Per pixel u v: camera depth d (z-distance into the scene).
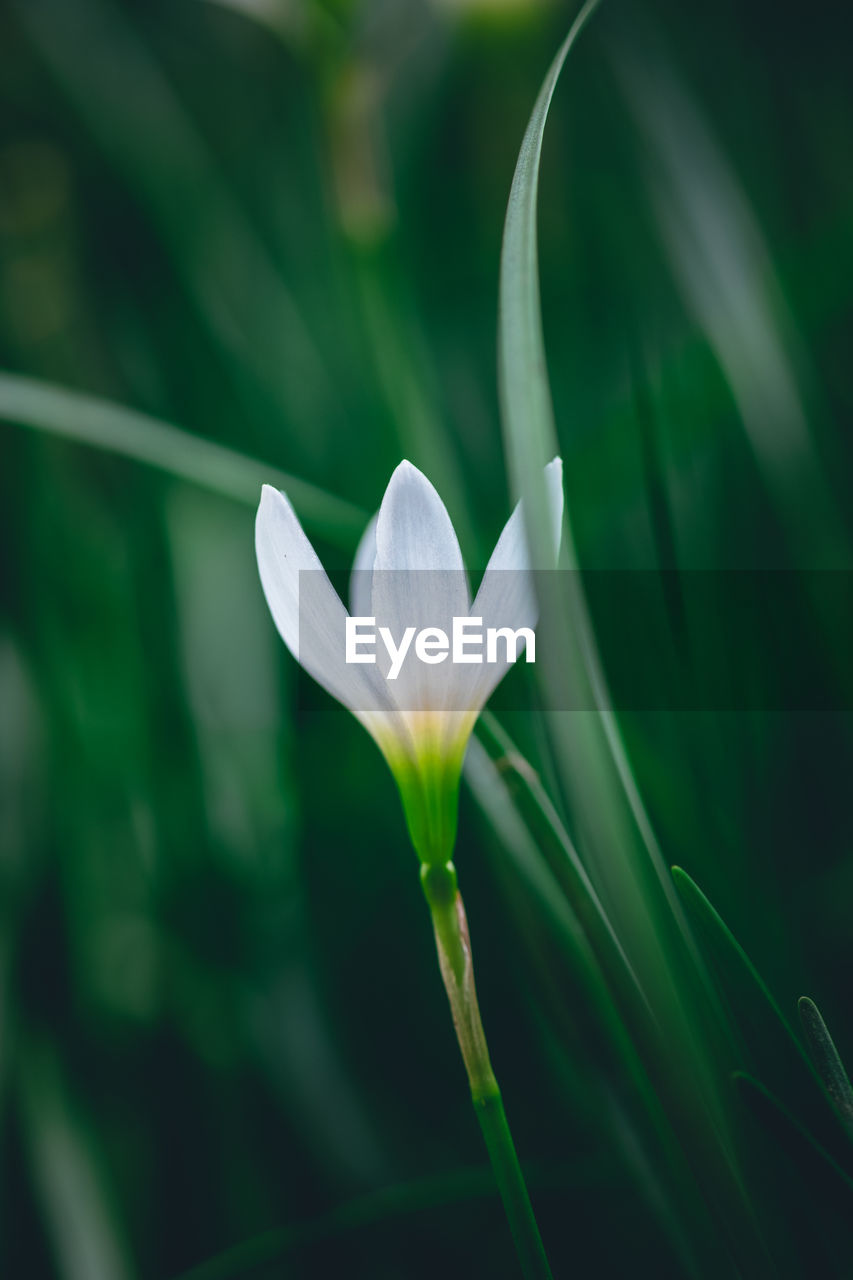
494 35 0.65
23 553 0.51
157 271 0.65
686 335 0.45
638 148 0.50
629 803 0.27
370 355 0.55
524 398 0.25
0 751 0.48
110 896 0.48
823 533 0.37
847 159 0.54
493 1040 0.40
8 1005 0.41
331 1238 0.35
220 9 0.76
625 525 0.39
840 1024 0.33
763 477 0.38
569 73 0.61
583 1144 0.36
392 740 0.26
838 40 0.55
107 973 0.44
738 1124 0.28
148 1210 0.37
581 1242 0.34
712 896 0.32
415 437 0.49
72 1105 0.39
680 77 0.49
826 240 0.46
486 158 0.68
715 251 0.43
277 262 0.71
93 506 0.58
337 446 0.63
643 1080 0.29
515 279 0.26
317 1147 0.38
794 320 0.45
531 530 0.25
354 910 0.45
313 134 0.72
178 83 0.76
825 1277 0.28
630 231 0.52
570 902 0.27
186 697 0.49
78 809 0.47
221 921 0.46
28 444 0.52
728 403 0.39
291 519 0.26
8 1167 0.38
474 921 0.41
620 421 0.41
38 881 0.45
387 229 0.51
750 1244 0.26
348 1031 0.42
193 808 0.48
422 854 0.26
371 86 0.51
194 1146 0.39
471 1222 0.35
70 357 0.63
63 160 0.66
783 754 0.36
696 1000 0.28
